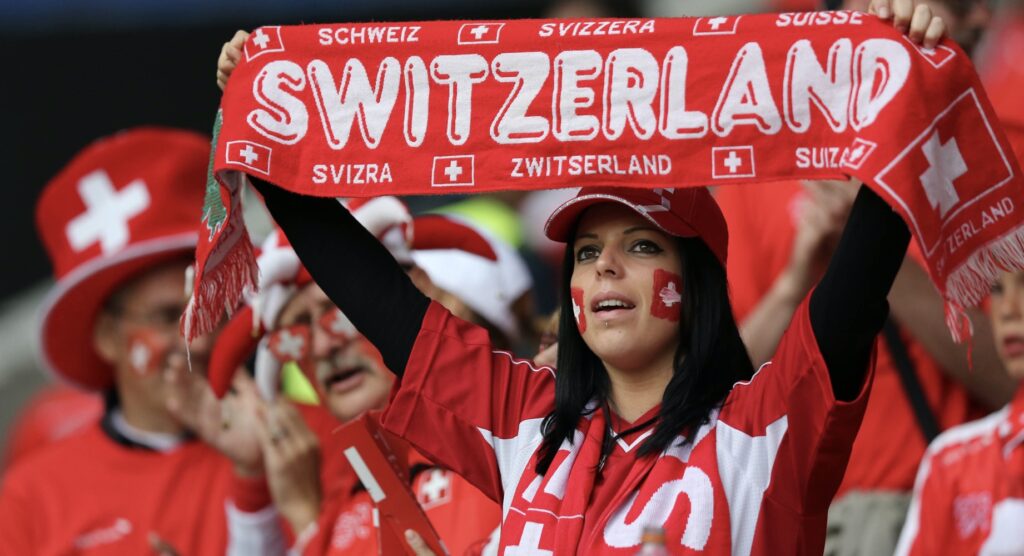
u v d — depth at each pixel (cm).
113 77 2955
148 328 1778
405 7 2828
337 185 1134
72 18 2959
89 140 2969
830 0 1491
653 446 1102
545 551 1091
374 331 1175
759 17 1086
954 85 1048
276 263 1444
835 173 1057
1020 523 1407
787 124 1071
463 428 1157
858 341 1034
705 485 1077
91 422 1902
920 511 1462
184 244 1770
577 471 1117
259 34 1157
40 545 1755
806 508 1072
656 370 1136
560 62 1113
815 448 1056
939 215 1027
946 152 1046
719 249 1138
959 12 1499
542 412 1157
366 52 1143
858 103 1057
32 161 2981
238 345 1490
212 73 2938
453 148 1125
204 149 1822
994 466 1434
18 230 2998
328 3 2866
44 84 2967
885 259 1030
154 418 1786
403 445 1275
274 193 1183
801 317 1055
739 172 1075
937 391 1541
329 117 1144
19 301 3012
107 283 1780
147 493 1750
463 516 1319
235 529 1606
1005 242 1045
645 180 1089
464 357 1166
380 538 1237
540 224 2328
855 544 1488
